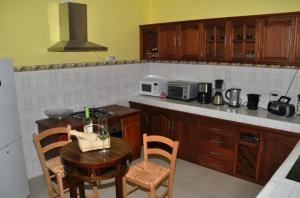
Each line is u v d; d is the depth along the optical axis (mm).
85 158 2145
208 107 3773
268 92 3676
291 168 2035
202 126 3783
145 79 4770
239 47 3703
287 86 3496
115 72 4438
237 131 3457
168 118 4137
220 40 3811
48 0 3484
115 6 4324
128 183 3244
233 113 3453
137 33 4766
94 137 2311
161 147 4332
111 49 4375
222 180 3492
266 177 3305
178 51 4293
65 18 3502
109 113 3771
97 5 4066
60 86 3738
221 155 3666
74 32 3557
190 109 3850
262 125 3221
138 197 3102
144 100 4395
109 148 2350
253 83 3795
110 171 2188
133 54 4750
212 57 3916
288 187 1731
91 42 3740
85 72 4012
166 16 4750
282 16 3193
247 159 3547
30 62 3436
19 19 3258
